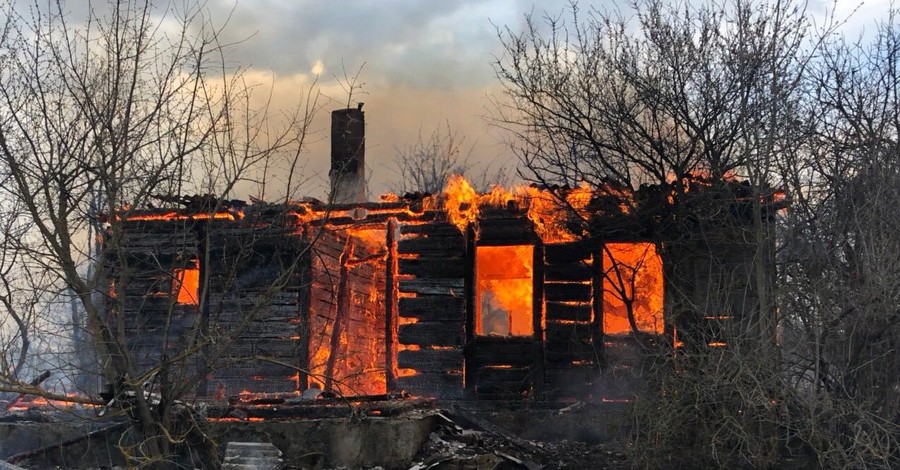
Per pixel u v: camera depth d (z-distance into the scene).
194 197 13.34
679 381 13.10
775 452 12.56
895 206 13.28
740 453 12.27
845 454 11.70
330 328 19.19
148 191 11.44
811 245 13.84
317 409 13.77
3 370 10.59
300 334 17.89
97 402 10.99
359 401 14.48
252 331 18.06
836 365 12.86
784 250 14.47
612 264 17.39
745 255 15.73
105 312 11.70
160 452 11.14
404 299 17.78
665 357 13.46
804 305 13.36
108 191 10.80
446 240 17.81
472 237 17.67
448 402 16.91
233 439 13.29
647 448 13.03
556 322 17.16
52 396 10.68
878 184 13.48
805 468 12.58
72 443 13.20
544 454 14.35
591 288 17.09
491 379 17.28
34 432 13.99
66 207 10.87
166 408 11.09
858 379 12.73
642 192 16.22
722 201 15.41
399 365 17.58
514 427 16.39
